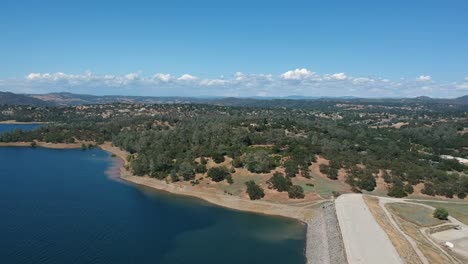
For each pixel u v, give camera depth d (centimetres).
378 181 14825
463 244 9562
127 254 8638
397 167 15600
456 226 10681
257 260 8556
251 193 13038
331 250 8812
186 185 14512
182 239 9694
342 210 11262
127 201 12888
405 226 10312
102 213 11506
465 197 14038
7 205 11888
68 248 8800
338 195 13188
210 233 10200
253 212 12181
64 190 13912
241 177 14712
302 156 15950
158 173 15588
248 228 10700
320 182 14388
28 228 9962
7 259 8106
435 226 10612
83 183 15062
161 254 8719
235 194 13462
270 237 10038
